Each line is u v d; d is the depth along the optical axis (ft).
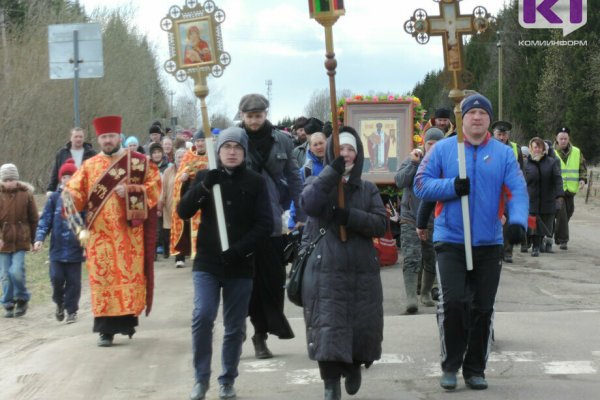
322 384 27.02
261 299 30.04
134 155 33.81
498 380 26.94
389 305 40.55
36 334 38.22
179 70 27.07
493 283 25.66
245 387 26.81
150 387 27.61
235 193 25.25
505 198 25.86
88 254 33.63
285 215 35.88
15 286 42.63
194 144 44.19
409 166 38.22
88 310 44.27
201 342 25.16
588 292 44.04
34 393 27.37
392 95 62.54
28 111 101.96
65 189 33.58
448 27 26.30
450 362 25.76
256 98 30.58
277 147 30.86
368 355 23.67
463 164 25.23
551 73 196.85
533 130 216.54
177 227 44.88
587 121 183.42
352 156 23.95
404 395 25.38
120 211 33.53
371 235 23.68
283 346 32.48
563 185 65.67
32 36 108.47
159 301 44.04
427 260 39.34
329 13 23.84
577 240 73.15
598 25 187.93
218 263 25.12
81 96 124.47
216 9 27.04
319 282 23.41
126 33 147.84
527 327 34.35
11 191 42.70
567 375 27.45
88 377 28.89
